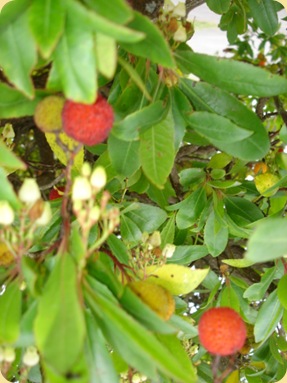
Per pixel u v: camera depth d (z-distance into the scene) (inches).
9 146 14.0
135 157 12.0
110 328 9.3
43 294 8.4
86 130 9.2
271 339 17.0
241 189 16.1
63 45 8.3
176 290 12.1
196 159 18.5
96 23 7.5
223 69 10.9
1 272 10.5
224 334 10.0
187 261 15.1
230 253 17.6
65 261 8.9
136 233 14.5
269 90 10.9
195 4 18.1
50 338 7.7
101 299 9.1
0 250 10.3
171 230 15.4
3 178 9.8
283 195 15.9
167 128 11.2
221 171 15.3
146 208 14.8
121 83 12.0
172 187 17.5
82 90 8.2
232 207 15.8
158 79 11.4
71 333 7.7
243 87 11.0
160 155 11.2
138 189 15.5
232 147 11.4
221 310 10.3
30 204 9.5
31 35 8.2
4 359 10.4
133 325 8.6
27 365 11.5
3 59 8.5
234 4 23.1
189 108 11.3
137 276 11.9
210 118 11.0
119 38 7.6
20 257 9.4
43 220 9.6
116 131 10.3
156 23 11.8
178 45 11.8
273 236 8.6
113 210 9.6
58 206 12.7
